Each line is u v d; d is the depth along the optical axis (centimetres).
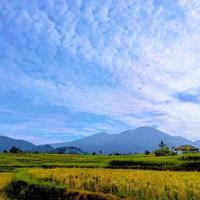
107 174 3984
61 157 10150
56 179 3828
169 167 5816
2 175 4872
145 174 3962
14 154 11338
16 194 3303
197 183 3109
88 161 8175
